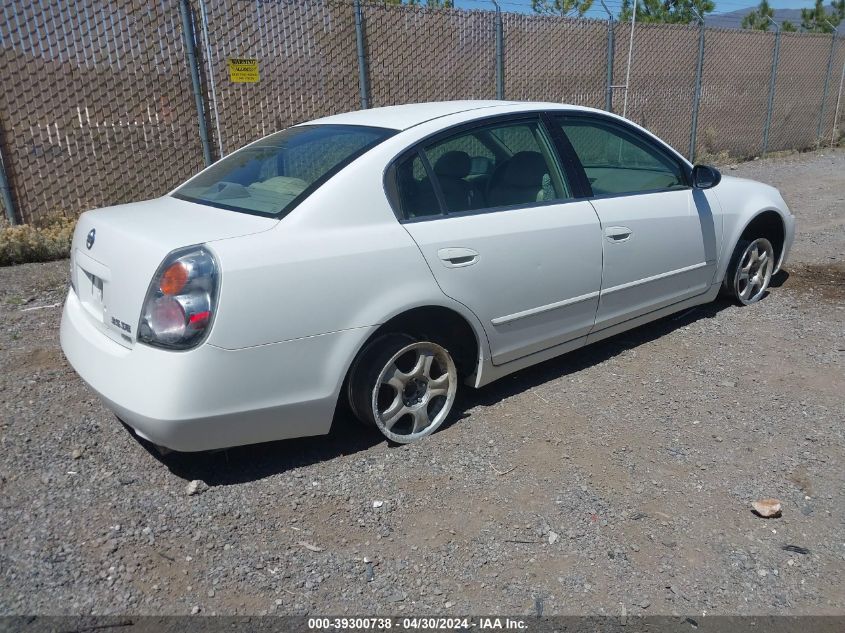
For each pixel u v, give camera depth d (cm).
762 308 567
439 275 348
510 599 261
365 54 907
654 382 436
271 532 294
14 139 696
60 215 731
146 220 334
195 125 795
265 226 312
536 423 386
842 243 769
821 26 1980
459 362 389
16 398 404
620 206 436
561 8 1503
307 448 359
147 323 290
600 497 320
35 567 269
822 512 311
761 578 272
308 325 309
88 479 327
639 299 461
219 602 256
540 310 398
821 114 1656
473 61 1026
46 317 542
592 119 445
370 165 340
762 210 543
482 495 321
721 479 334
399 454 354
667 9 1599
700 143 1406
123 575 267
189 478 330
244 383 297
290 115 863
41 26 687
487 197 382
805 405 404
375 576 271
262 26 816
